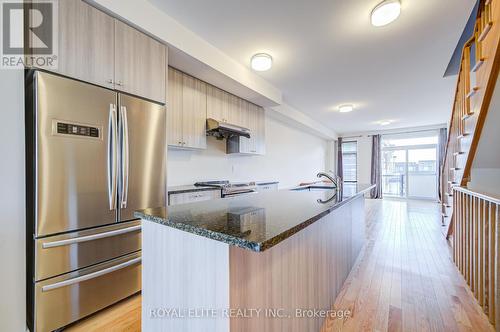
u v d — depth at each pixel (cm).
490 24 181
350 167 910
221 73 296
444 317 175
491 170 285
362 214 328
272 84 400
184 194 284
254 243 76
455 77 370
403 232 406
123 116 190
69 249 161
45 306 151
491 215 173
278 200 176
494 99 196
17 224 143
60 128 156
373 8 214
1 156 138
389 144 859
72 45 164
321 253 168
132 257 196
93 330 159
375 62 319
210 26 243
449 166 358
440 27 242
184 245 104
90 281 171
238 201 173
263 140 458
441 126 740
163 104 228
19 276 144
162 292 114
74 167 162
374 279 236
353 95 457
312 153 794
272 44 276
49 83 151
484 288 182
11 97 141
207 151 393
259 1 206
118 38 192
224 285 88
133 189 198
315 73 356
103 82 181
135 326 164
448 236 359
